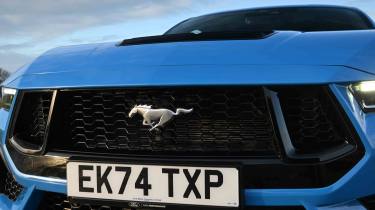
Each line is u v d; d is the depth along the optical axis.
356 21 3.45
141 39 2.29
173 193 1.85
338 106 1.72
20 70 2.40
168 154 1.88
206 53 1.93
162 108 1.89
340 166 1.69
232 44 1.98
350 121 1.70
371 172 1.68
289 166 1.72
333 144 1.73
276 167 1.74
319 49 1.87
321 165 1.70
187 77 1.84
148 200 1.89
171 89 1.87
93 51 2.29
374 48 1.88
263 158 1.76
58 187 2.04
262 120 1.79
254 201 1.76
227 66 1.83
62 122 2.08
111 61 2.08
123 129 1.97
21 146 2.16
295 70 1.77
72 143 2.07
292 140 1.76
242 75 1.79
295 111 1.77
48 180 2.05
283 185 1.73
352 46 1.88
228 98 1.83
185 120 1.87
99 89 1.98
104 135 2.01
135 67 1.97
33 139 2.17
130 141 1.95
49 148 2.07
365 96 1.74
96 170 1.96
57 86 2.06
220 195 1.79
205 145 1.85
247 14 3.68
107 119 2.01
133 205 1.92
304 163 1.71
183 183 1.84
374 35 1.98
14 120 2.21
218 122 1.84
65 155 2.03
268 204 1.75
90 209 2.04
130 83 1.91
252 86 1.78
